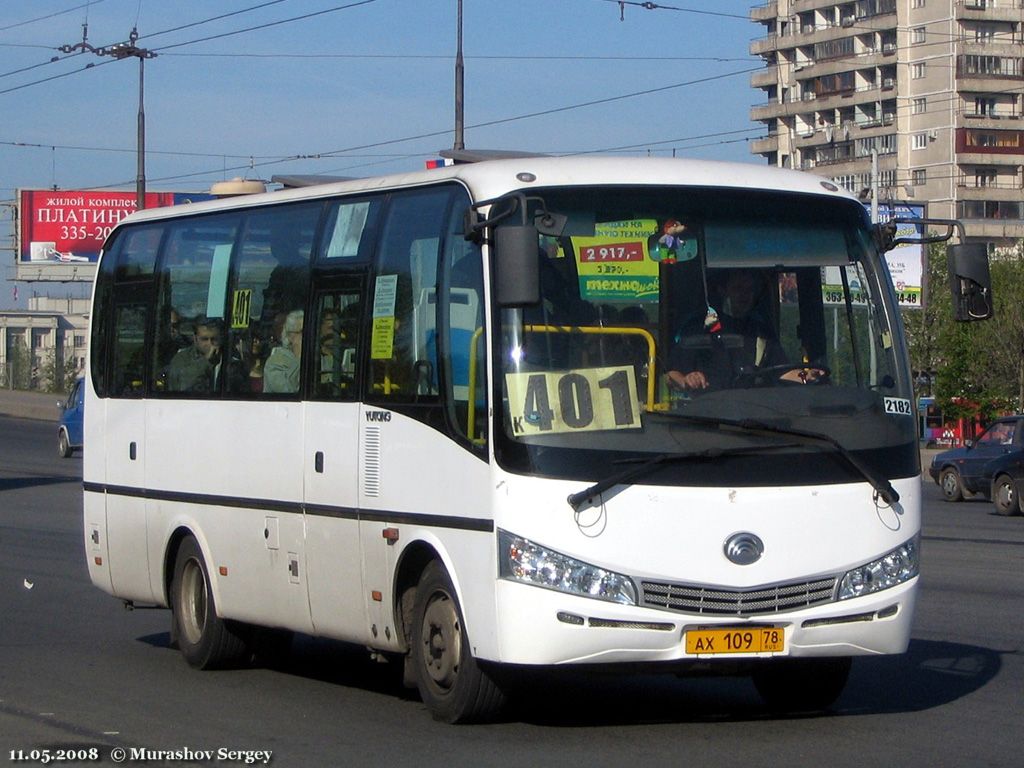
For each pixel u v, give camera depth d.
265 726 10.05
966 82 125.75
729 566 9.03
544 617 8.87
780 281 9.69
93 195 99.88
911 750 9.09
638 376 9.17
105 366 14.36
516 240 8.74
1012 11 127.62
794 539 9.18
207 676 12.38
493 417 9.12
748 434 9.20
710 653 9.01
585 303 9.27
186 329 13.14
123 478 13.88
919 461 9.80
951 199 126.44
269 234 12.16
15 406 70.25
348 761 8.89
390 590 10.23
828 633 9.23
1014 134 127.62
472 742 9.37
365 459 10.52
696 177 9.78
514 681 9.66
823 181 10.16
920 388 64.81
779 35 143.38
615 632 8.87
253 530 11.89
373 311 10.67
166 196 100.81
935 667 12.26
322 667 12.96
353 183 11.37
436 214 10.12
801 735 9.58
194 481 12.73
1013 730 9.73
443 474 9.63
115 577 14.07
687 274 9.50
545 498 8.91
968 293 10.12
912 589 9.53
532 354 9.15
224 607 12.33
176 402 13.07
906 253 56.44
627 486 8.98
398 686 11.87
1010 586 17.45
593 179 9.57
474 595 9.26
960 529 25.84
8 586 18.28
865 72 134.62
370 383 10.57
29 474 39.88
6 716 10.45
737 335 9.46
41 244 99.19
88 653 13.57
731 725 9.95
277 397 11.66
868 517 9.39
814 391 9.48
